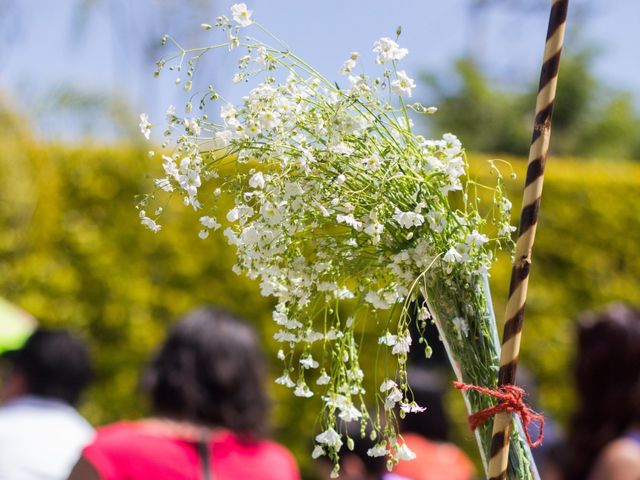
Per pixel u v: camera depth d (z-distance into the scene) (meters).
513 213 5.59
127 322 5.58
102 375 5.59
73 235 5.60
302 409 5.57
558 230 5.96
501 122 15.05
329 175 1.67
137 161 5.63
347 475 3.01
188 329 2.04
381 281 1.80
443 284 1.72
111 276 5.58
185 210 5.62
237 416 1.96
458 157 1.68
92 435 2.92
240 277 5.60
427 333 3.37
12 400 2.89
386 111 1.67
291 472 2.04
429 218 1.67
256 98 1.65
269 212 1.64
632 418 1.92
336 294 1.79
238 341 2.03
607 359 1.94
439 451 3.06
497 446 1.66
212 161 1.73
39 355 2.88
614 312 2.00
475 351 1.72
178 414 1.95
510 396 1.64
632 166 6.11
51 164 5.62
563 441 2.79
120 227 5.62
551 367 5.80
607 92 15.30
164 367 2.00
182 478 1.86
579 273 5.93
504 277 5.61
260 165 1.90
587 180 5.99
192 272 5.59
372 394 5.29
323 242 1.72
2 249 5.52
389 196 1.69
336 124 1.62
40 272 5.55
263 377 2.06
